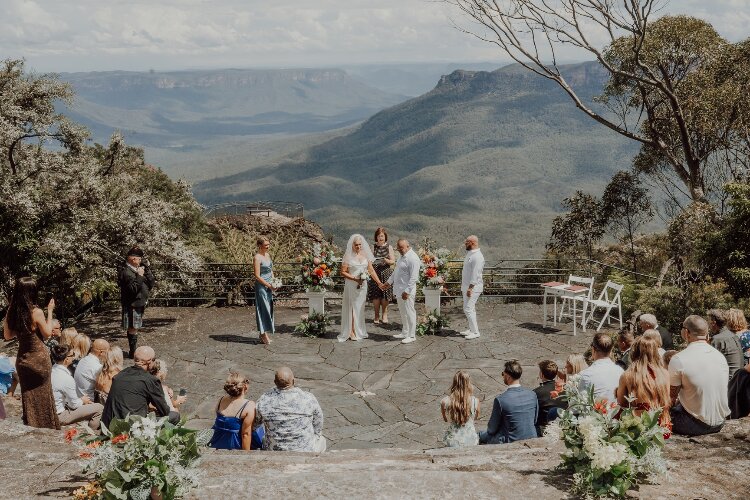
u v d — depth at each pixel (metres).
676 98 20.06
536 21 19.25
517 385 6.42
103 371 7.53
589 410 4.06
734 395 6.15
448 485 3.84
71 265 12.64
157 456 3.68
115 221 12.92
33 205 12.43
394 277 11.97
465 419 6.36
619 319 13.21
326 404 8.84
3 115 13.65
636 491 3.85
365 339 12.15
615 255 23.28
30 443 5.02
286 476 4.05
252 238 17.97
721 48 20.91
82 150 16.08
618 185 23.25
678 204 22.94
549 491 3.80
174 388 9.45
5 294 12.34
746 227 13.37
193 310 14.39
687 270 14.72
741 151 20.52
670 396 5.39
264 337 11.74
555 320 13.05
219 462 4.54
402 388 9.52
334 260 12.22
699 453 4.57
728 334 6.80
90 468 3.69
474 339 12.12
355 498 3.64
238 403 6.07
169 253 13.62
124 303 10.99
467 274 12.09
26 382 6.09
